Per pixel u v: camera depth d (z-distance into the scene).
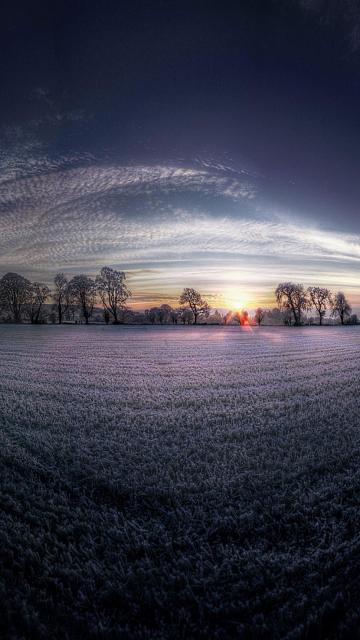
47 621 1.95
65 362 13.86
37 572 2.32
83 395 7.70
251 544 2.53
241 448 4.46
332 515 2.89
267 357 15.55
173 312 69.94
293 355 16.36
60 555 2.42
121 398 7.38
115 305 65.44
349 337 31.14
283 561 2.33
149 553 2.47
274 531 2.67
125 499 3.25
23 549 2.53
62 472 3.85
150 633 1.85
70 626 1.92
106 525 2.80
